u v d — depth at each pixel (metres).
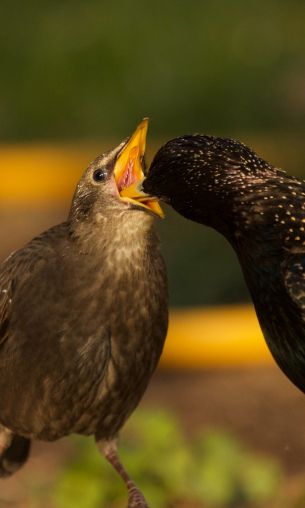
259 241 8.12
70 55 27.08
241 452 11.74
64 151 21.58
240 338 14.52
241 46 26.66
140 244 9.07
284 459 12.30
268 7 28.59
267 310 8.26
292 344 8.21
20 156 21.12
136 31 27.98
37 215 19.88
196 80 25.48
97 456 11.13
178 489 11.16
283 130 22.84
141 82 25.91
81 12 29.23
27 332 9.20
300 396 13.54
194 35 27.48
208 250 16.28
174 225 17.22
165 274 9.27
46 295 9.15
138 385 9.40
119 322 9.11
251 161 8.16
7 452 10.30
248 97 24.38
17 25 28.77
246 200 8.08
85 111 25.36
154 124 24.48
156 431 11.34
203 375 14.30
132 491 9.55
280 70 25.06
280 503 11.18
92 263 9.07
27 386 9.33
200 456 11.42
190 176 8.14
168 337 14.52
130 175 9.12
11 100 25.95
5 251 18.30
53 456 12.38
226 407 13.38
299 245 8.05
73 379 9.20
